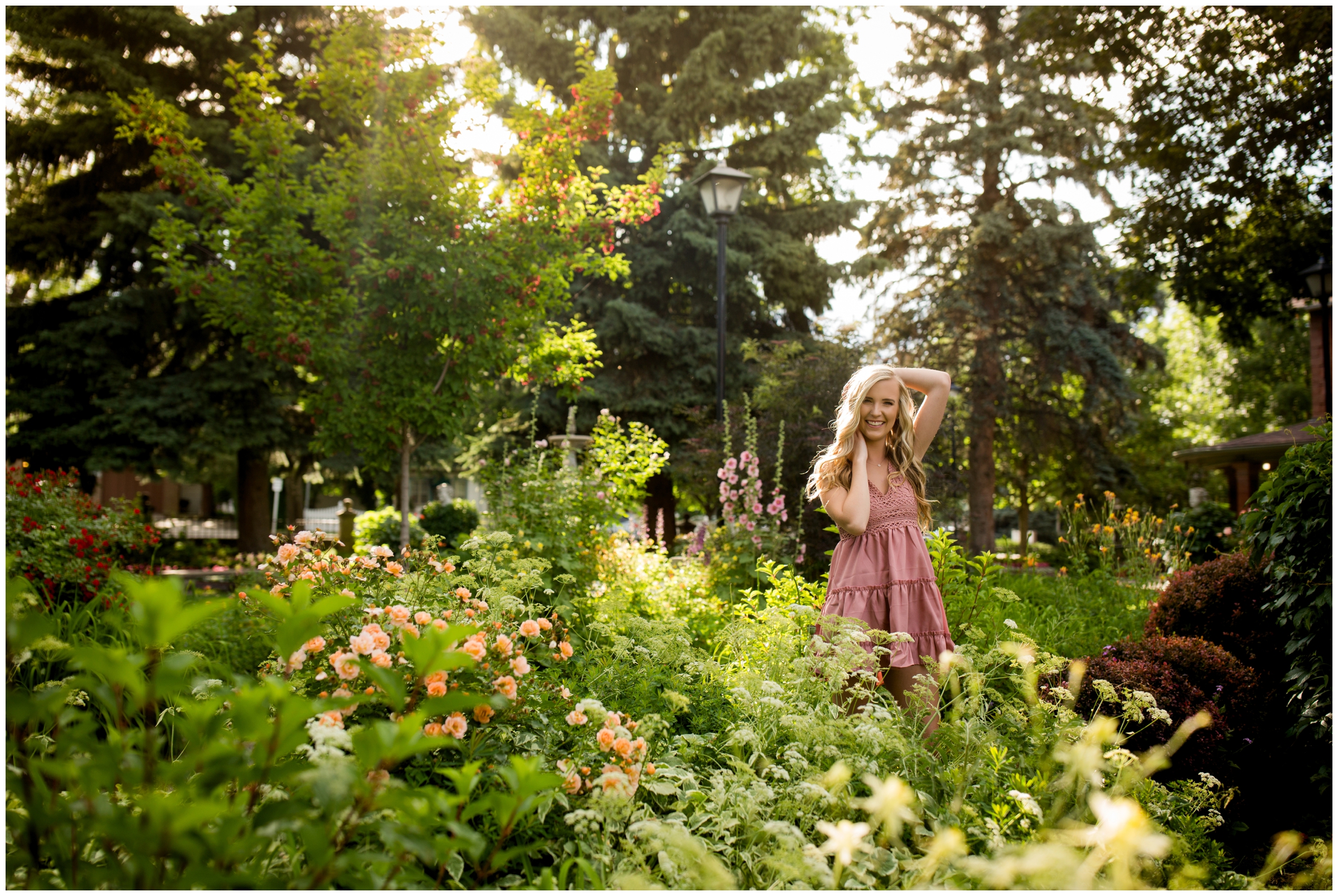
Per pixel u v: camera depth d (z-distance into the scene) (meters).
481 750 2.05
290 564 2.70
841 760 2.08
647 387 15.34
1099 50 13.53
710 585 6.06
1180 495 21.39
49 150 13.12
